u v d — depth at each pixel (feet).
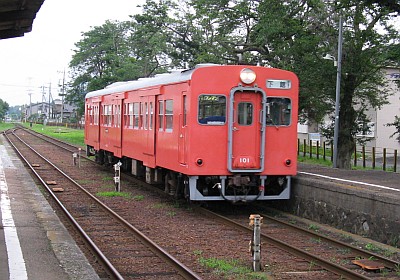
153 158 48.62
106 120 69.56
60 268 23.67
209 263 26.58
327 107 73.00
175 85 43.27
